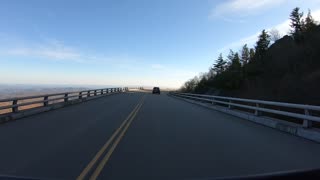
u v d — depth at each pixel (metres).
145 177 7.33
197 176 7.39
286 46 79.44
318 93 38.59
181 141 11.84
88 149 10.20
